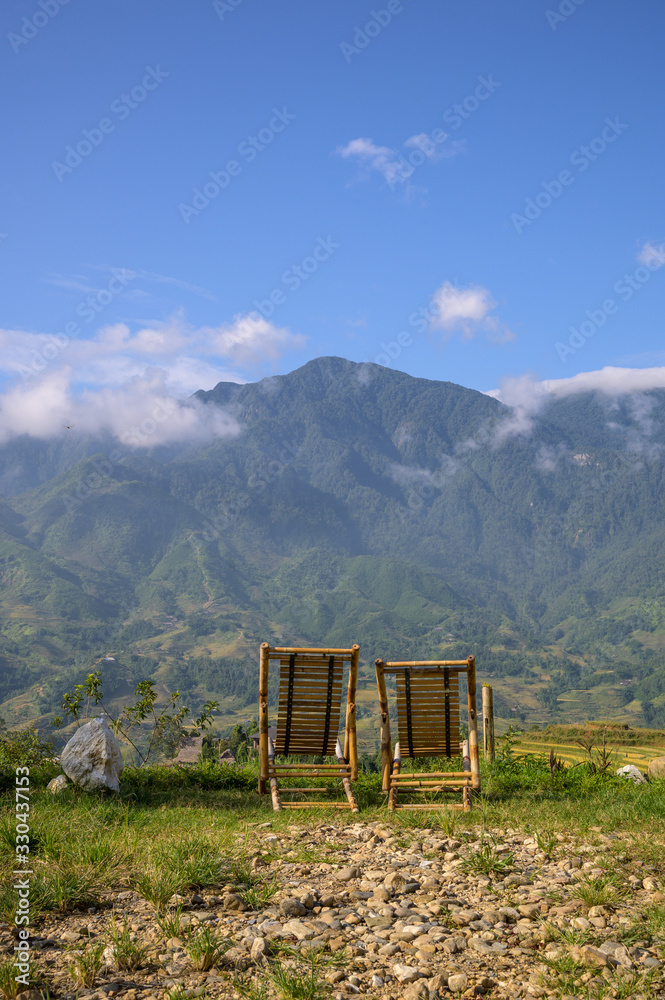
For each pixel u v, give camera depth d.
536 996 3.01
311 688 7.99
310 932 3.62
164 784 8.92
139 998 2.90
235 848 5.23
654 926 3.68
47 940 3.43
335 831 6.20
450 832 5.88
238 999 2.91
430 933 3.66
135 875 4.39
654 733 32.69
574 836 5.70
